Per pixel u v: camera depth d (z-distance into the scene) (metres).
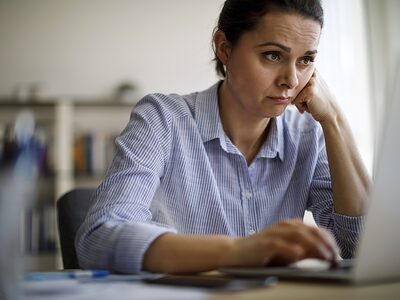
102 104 3.71
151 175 1.05
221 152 1.27
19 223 0.48
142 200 0.99
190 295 0.51
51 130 3.72
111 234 0.79
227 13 1.17
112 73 3.87
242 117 1.26
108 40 3.88
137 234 0.76
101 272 0.69
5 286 0.48
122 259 0.75
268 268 0.67
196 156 1.25
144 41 3.91
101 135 3.54
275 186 1.32
